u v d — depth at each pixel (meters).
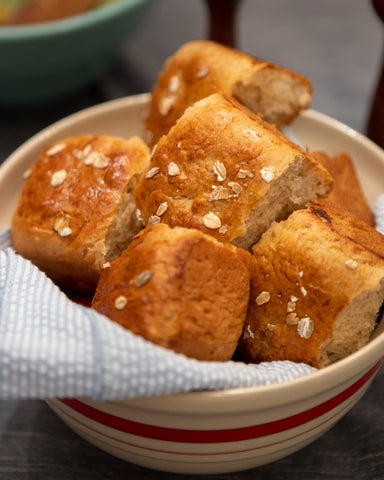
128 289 0.29
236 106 0.33
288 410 0.28
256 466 0.32
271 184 0.31
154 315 0.28
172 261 0.29
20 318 0.29
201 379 0.27
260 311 0.31
